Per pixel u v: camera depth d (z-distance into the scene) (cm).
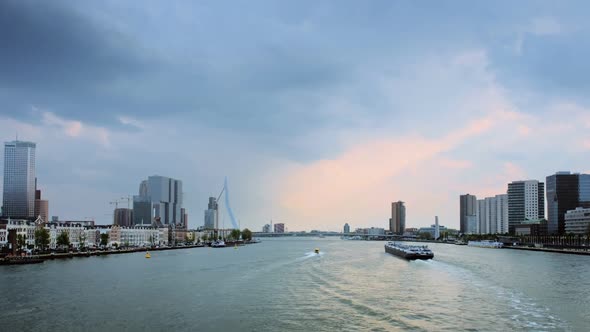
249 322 9181
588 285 13912
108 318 9562
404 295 11938
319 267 19688
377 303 10856
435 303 10869
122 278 15850
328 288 13175
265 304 10838
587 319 9362
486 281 14738
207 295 12131
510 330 8550
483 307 10425
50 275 16812
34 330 8688
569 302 11050
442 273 17175
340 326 8819
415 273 17138
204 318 9525
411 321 9150
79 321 9319
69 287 13675
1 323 9181
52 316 9744
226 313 9944
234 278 15662
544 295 12031
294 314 9794
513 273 17338
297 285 13838
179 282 14700
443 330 8512
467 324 8938
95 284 14312
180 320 9375
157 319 9462
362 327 8731
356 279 15225
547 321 9194
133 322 9238
